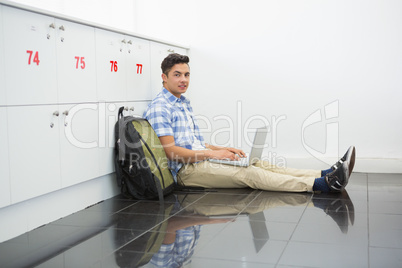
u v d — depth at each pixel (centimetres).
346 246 186
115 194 296
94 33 262
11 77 202
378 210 244
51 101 228
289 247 187
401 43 347
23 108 210
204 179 306
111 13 378
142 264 172
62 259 180
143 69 319
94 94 263
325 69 367
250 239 199
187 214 245
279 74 380
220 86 398
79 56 248
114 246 194
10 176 203
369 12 353
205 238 202
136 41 308
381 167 357
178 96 313
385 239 194
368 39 354
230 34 392
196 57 404
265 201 271
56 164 233
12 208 210
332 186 281
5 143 200
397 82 351
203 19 398
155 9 410
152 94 333
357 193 287
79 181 252
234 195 290
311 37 369
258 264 169
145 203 273
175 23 406
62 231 218
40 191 222
